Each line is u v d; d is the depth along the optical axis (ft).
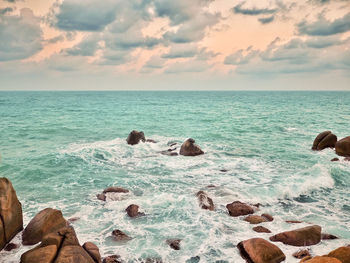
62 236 21.31
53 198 34.63
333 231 27.02
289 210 32.24
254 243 22.41
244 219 29.07
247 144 69.82
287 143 71.56
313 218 30.12
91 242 23.29
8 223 23.82
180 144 66.54
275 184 38.83
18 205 25.75
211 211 30.66
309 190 38.09
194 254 22.91
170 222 28.37
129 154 57.72
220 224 27.89
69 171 45.68
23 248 23.26
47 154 54.29
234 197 34.73
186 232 26.40
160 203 32.37
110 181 41.11
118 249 23.57
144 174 44.88
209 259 22.22
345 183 40.93
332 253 20.33
